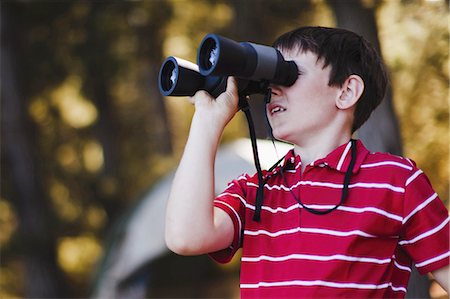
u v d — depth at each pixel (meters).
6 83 17.25
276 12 10.98
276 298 2.66
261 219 2.81
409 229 2.71
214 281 16.12
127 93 21.98
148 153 21.50
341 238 2.64
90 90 19.03
